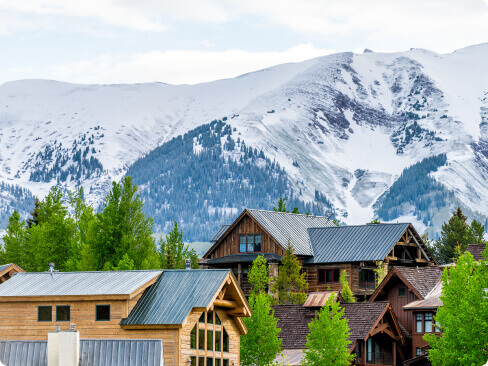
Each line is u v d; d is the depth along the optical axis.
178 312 81.50
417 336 109.06
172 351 80.06
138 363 70.50
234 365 89.88
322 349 97.00
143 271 87.75
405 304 114.00
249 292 147.50
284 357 102.56
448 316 87.38
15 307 85.12
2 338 84.94
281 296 133.38
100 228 120.06
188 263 89.44
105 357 70.94
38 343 71.50
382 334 108.00
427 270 117.19
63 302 83.81
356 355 103.94
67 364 68.69
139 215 120.88
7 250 138.50
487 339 85.12
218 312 87.81
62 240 133.62
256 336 99.06
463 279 90.00
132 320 81.69
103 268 115.56
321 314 98.06
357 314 106.44
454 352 85.38
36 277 89.31
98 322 82.38
